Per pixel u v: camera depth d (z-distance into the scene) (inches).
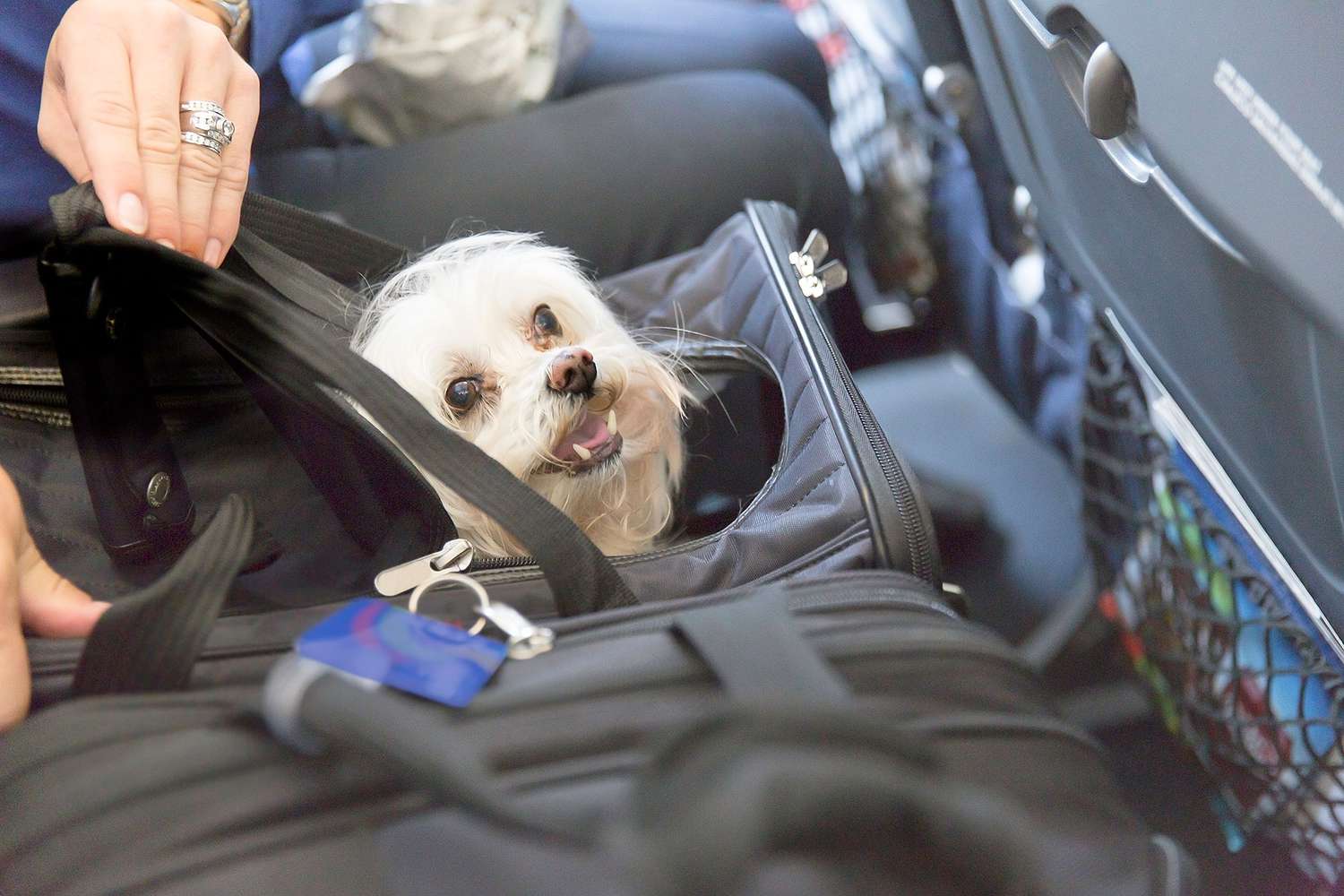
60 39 27.2
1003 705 19.3
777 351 30.2
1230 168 21.9
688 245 43.7
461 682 18.4
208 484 28.6
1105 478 41.0
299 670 16.4
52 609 21.9
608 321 35.6
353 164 42.8
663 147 43.3
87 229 24.0
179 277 22.6
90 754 17.5
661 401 34.9
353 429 23.8
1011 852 14.4
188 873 16.1
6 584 20.4
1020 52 31.2
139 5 27.4
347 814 16.8
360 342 33.7
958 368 59.1
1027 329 46.7
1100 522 42.1
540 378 32.5
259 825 16.6
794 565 25.0
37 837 16.7
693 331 34.2
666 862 12.8
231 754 17.2
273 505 28.4
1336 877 29.0
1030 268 45.4
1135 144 26.7
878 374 59.7
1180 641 35.9
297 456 26.3
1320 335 21.8
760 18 54.5
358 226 41.1
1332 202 19.6
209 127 26.9
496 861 16.2
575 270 36.6
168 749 17.3
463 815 16.7
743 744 13.8
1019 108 33.7
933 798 14.0
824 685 17.1
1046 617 46.1
